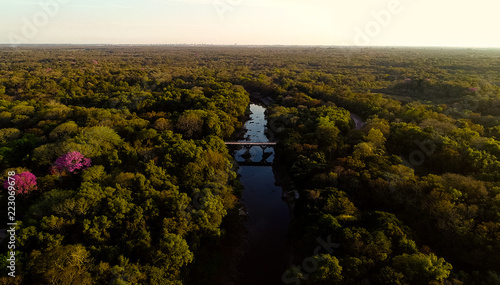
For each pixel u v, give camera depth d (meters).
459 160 72.38
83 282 38.88
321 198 62.22
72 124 83.81
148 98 129.25
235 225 67.31
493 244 46.12
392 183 62.59
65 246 42.75
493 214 51.00
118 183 57.47
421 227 56.16
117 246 45.66
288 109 133.38
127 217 50.16
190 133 99.38
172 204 54.31
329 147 85.69
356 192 66.44
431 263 42.41
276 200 82.38
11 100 131.00
